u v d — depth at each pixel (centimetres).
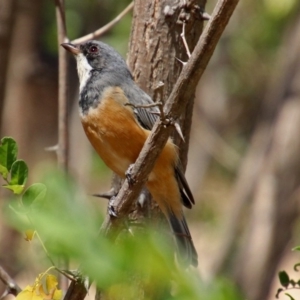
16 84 1717
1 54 1270
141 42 841
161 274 272
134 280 346
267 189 1530
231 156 2119
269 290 1492
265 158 1578
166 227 877
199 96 2150
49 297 529
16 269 1455
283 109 1577
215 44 559
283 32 2019
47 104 1797
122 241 291
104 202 2078
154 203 875
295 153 1526
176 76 830
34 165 1738
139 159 623
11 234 1467
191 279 277
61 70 997
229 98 2194
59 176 297
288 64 1641
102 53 926
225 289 273
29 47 1709
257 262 1493
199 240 2211
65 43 984
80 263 287
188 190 867
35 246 552
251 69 2136
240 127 2228
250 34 2072
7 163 571
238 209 1659
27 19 1669
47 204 305
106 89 873
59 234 275
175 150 829
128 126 846
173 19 821
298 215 1515
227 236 1661
